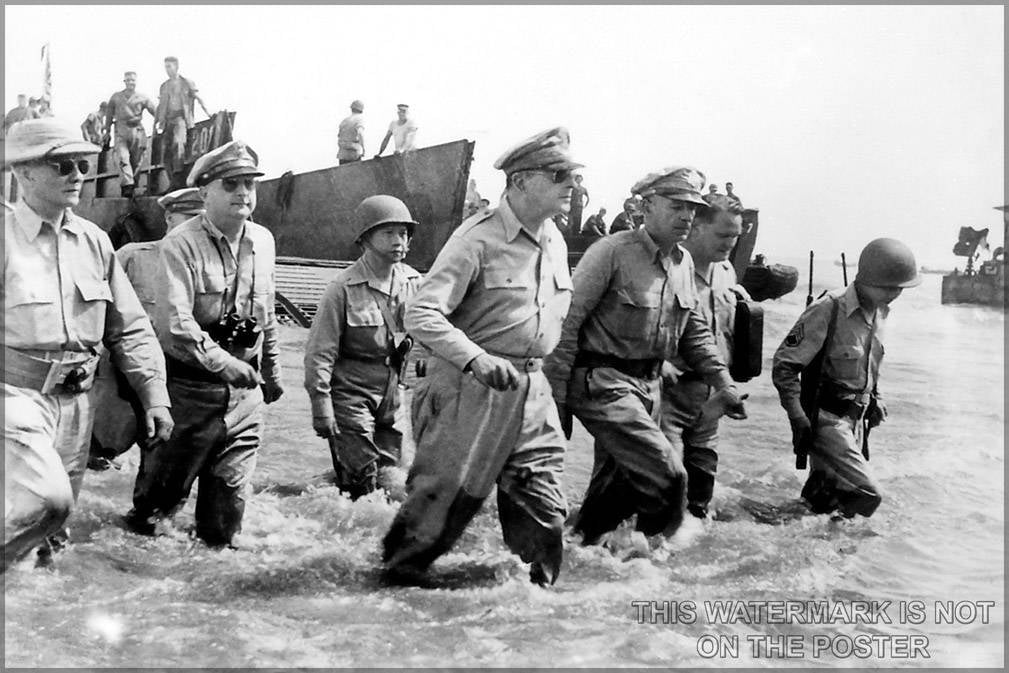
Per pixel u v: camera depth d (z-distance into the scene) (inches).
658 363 224.8
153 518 211.8
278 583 200.1
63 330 183.2
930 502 265.3
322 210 254.8
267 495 233.8
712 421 250.4
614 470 225.9
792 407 260.1
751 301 253.1
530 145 191.3
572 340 219.0
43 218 183.0
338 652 178.9
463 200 251.8
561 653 184.4
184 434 208.2
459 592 199.5
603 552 225.6
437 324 185.9
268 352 220.1
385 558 204.4
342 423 239.8
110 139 245.4
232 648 177.0
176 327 203.0
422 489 197.8
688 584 218.1
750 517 255.0
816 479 260.8
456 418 194.4
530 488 196.1
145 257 215.6
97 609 186.9
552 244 199.5
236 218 207.9
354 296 239.3
